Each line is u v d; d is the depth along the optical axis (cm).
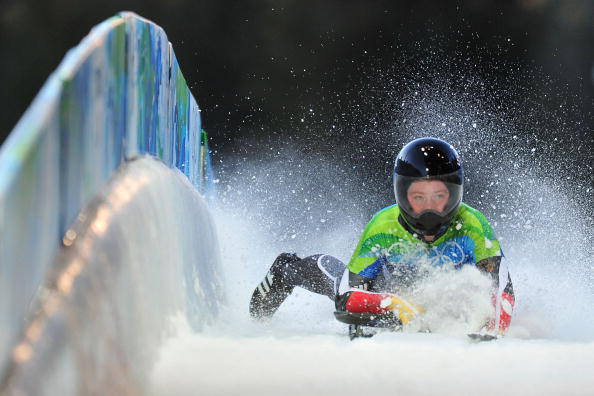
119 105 1094
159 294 1083
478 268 1758
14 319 637
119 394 808
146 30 1329
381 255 1800
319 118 8588
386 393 964
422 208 1725
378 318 1619
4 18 8194
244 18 8806
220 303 1708
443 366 1058
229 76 8825
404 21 8850
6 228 612
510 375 1031
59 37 8281
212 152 8462
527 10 8738
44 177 724
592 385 1008
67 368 684
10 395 596
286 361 1049
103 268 829
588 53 8644
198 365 1011
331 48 8838
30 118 716
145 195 1114
